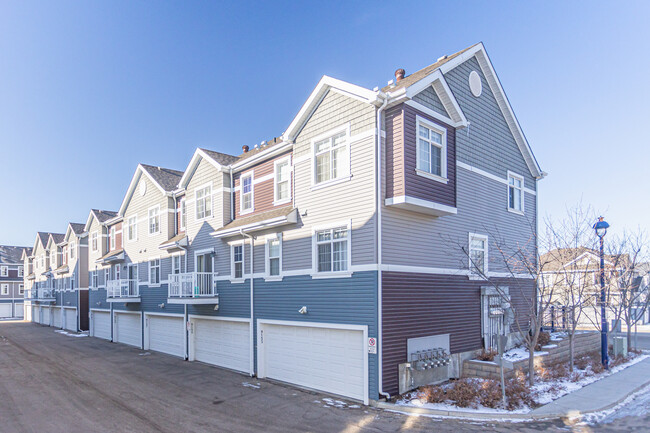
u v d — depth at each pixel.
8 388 15.23
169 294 20.83
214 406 12.41
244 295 17.33
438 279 14.30
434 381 13.62
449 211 13.83
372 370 12.03
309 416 11.18
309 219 14.61
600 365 15.70
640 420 10.34
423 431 9.73
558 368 14.95
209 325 19.80
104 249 32.16
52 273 44.81
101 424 10.98
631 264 18.03
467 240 15.83
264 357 16.23
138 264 26.47
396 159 12.64
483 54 17.16
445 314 14.39
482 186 16.92
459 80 16.16
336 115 14.02
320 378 13.81
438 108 14.16
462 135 16.09
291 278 15.05
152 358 21.56
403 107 12.68
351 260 12.97
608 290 15.99
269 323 15.95
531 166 20.30
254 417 11.24
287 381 15.12
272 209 16.80
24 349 26.00
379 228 12.41
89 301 34.25
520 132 19.20
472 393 11.65
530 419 10.42
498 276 17.16
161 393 14.11
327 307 13.58
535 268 14.57
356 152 13.21
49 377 17.06
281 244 15.62
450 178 14.21
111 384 15.62
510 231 18.41
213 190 19.98
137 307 26.30
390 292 12.51
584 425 10.01
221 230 18.19
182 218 22.67
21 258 66.44
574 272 14.98
